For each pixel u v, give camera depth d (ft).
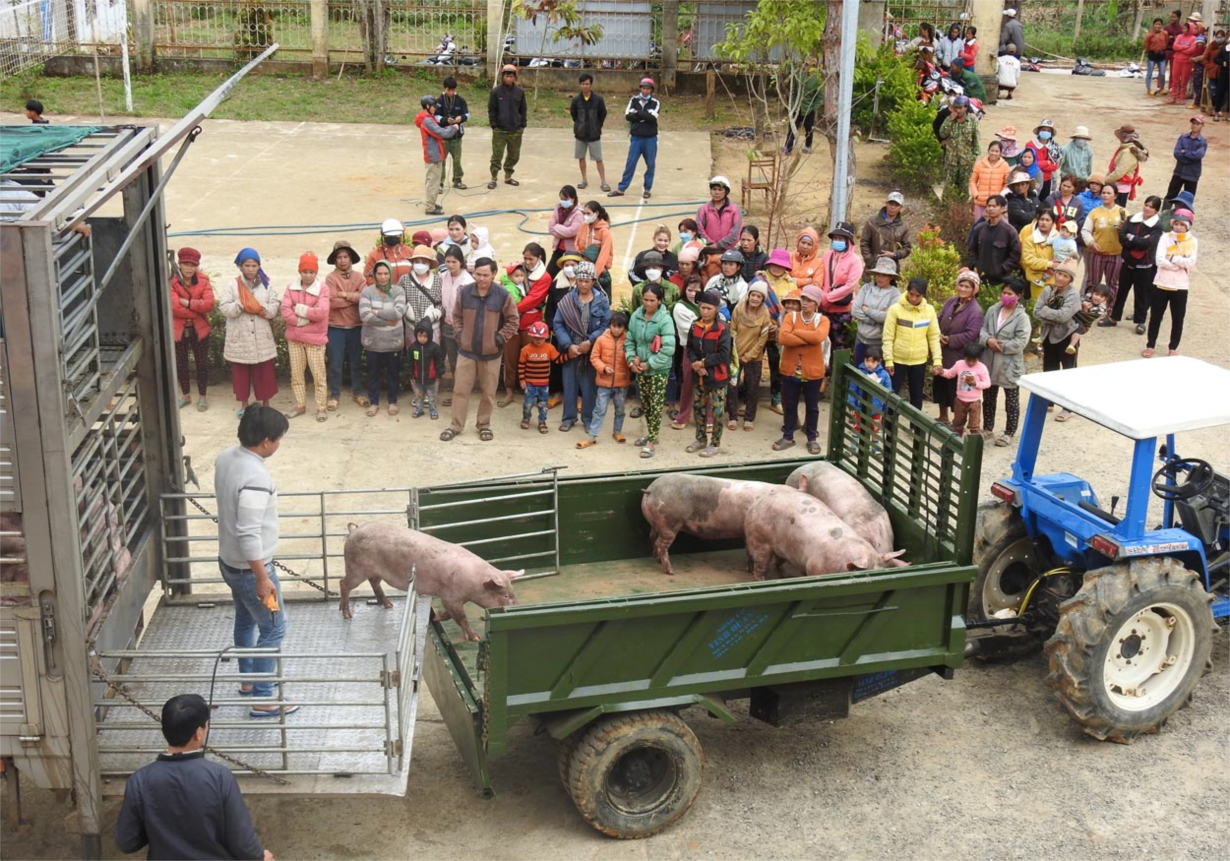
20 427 18.49
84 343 22.06
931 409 43.32
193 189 64.39
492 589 24.00
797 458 29.94
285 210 61.31
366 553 24.97
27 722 19.69
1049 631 28.22
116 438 22.93
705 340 37.91
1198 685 28.02
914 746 25.82
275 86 87.81
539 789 24.36
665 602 21.70
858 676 24.38
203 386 41.06
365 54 90.38
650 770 23.08
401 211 61.62
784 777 24.75
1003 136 60.23
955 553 24.22
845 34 48.06
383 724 21.07
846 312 42.55
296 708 22.70
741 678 23.00
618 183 68.18
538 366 39.52
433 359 40.47
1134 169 59.06
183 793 17.79
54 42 83.30
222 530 22.36
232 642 24.54
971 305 39.42
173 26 89.86
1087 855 22.49
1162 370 27.63
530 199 64.75
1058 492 28.73
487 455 38.52
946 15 94.68
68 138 23.04
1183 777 24.85
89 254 21.26
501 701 21.35
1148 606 25.21
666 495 28.02
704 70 89.45
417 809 23.62
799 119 72.02
